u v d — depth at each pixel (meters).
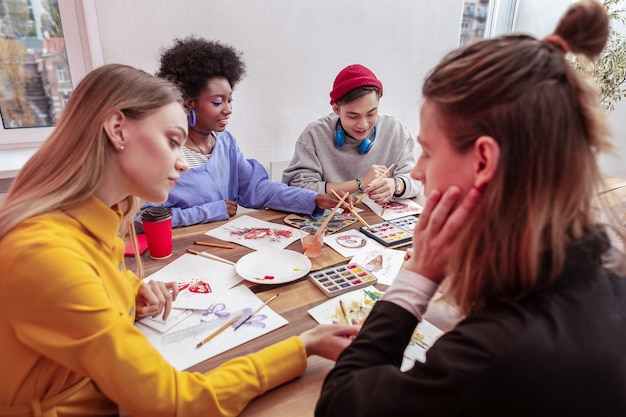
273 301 0.93
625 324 0.47
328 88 2.42
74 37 1.89
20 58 1.86
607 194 0.50
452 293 0.53
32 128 1.98
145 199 0.76
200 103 1.50
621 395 0.45
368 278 1.01
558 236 0.45
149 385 0.61
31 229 0.61
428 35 2.59
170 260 1.10
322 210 1.46
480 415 0.44
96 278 0.62
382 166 1.73
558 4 2.74
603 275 0.48
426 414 0.46
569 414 0.43
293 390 0.70
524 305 0.46
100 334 0.59
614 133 0.48
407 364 0.73
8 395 0.67
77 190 0.66
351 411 0.51
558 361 0.42
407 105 2.71
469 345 0.45
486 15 2.96
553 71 0.45
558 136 0.44
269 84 2.25
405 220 1.39
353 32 2.36
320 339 0.75
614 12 2.35
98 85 0.67
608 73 2.30
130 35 1.89
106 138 0.68
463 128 0.48
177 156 0.75
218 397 0.64
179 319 0.86
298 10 2.18
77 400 0.71
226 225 1.34
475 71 0.47
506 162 0.45
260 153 2.38
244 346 0.79
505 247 0.46
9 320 0.60
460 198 0.52
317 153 1.83
